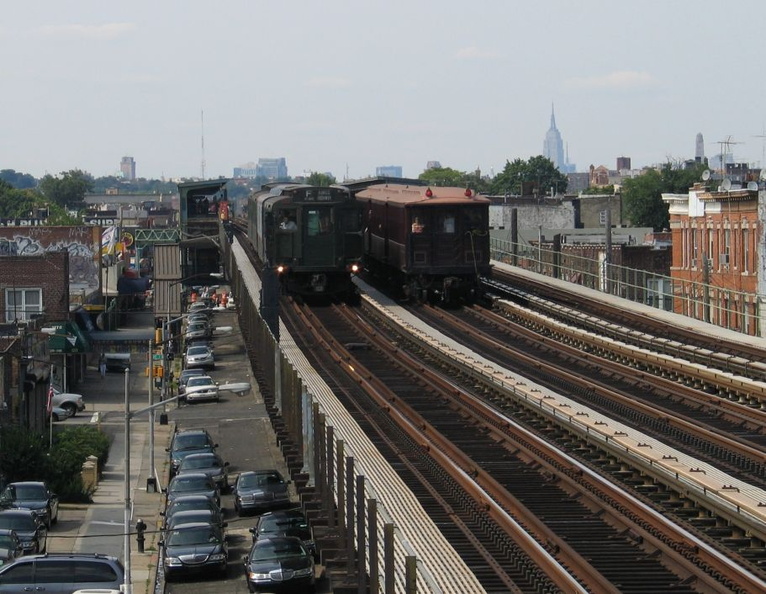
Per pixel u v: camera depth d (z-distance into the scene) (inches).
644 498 997.2
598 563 812.6
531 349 1930.4
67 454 1977.1
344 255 2379.4
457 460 1177.4
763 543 855.1
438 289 2388.0
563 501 999.0
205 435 1927.9
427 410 1440.7
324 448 1118.4
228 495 1739.7
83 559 1197.1
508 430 1294.3
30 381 2295.8
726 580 767.7
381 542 797.2
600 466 1128.2
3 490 1755.7
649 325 2139.5
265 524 1300.4
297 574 1211.9
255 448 2052.2
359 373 1718.8
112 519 1739.7
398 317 2217.0
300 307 2420.0
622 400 1444.4
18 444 1867.6
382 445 1222.9
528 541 841.5
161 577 1379.2
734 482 976.9
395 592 729.6
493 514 944.3
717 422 1337.4
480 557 829.2
